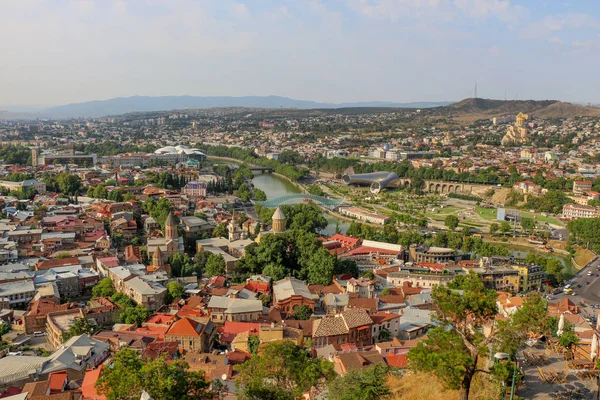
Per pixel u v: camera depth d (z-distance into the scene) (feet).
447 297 387.75
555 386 417.08
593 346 486.38
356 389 477.77
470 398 401.49
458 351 367.45
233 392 570.87
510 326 370.73
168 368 428.97
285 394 471.21
